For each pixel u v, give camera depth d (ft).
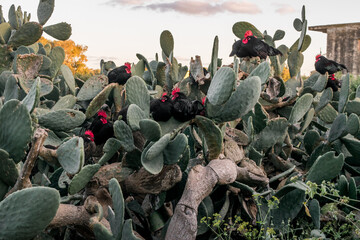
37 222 5.89
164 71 15.58
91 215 7.62
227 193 9.64
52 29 13.73
